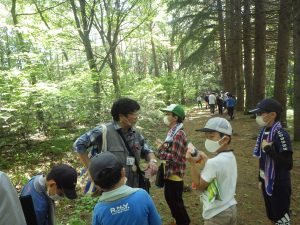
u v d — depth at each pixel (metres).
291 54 20.08
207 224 3.34
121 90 16.03
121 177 2.36
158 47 36.09
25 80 9.44
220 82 42.09
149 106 16.73
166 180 4.54
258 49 16.84
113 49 18.23
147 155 3.81
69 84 10.81
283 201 3.90
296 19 10.64
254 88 17.28
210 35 17.67
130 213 2.30
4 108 8.56
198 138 13.92
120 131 3.52
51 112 10.55
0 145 9.74
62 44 16.03
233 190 3.30
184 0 18.70
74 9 16.14
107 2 18.11
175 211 4.58
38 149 10.27
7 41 12.54
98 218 2.36
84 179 7.35
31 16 17.44
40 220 2.44
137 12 20.06
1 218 1.82
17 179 8.01
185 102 37.66
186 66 18.41
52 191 2.40
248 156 9.97
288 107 27.89
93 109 12.04
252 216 5.60
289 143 3.81
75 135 11.38
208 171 3.20
